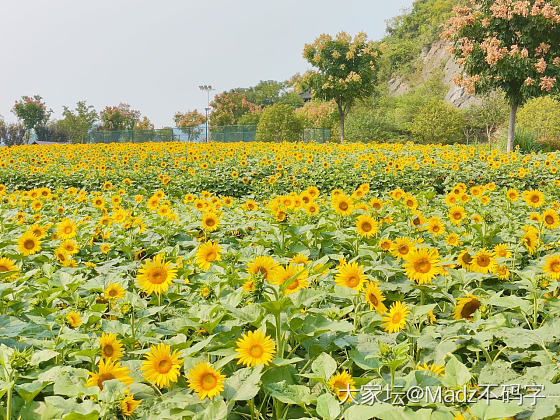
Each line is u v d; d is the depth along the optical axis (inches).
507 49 839.1
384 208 236.8
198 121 3248.0
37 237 169.5
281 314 93.7
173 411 71.6
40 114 3235.7
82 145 960.9
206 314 97.0
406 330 101.7
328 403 68.1
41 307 112.7
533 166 509.7
